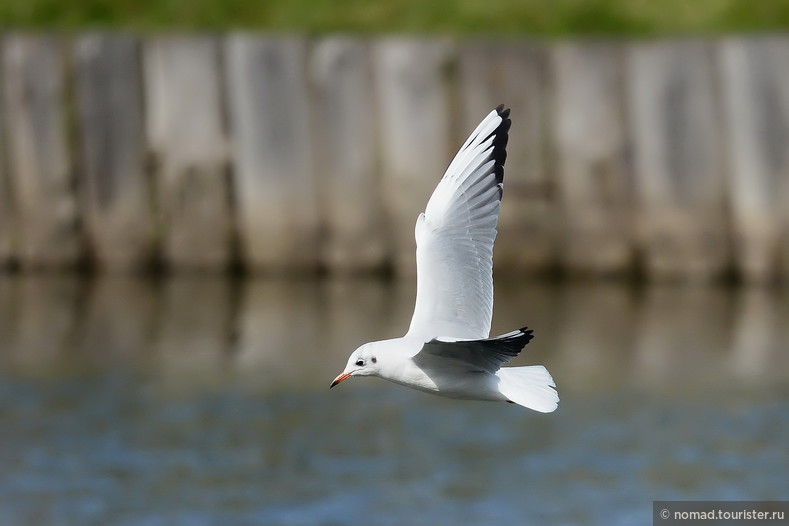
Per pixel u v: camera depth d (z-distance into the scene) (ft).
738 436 44.45
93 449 43.09
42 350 53.26
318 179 62.44
